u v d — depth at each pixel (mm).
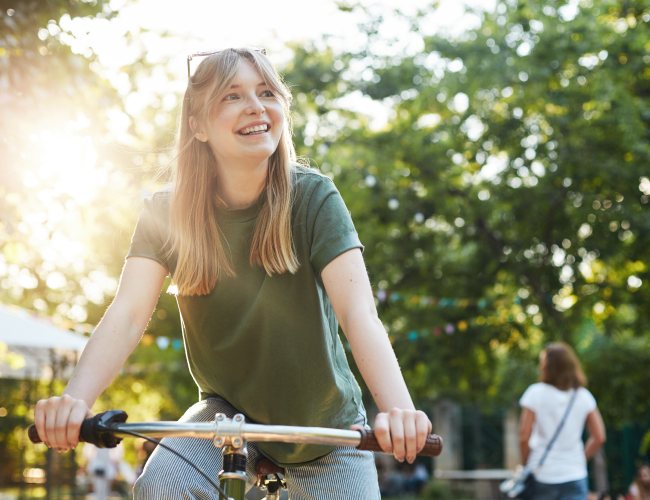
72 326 9531
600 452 12000
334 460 2008
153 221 1953
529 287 12250
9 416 15516
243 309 1888
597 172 11086
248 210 1900
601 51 10938
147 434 1407
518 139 11625
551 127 11594
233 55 1874
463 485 23047
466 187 12914
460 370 12867
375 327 1677
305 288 1888
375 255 12703
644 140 11336
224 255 1897
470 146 12211
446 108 12367
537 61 10961
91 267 13578
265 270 1889
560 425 4703
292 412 1960
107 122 6203
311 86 14070
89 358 1704
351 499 1965
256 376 1927
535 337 13797
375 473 2082
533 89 11102
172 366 14516
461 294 12289
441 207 12250
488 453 26344
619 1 11359
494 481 19469
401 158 12570
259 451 2047
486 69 11109
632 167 10930
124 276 1899
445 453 26125
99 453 12039
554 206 11711
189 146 1954
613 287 11625
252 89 1851
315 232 1843
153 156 7328
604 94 10523
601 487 11875
